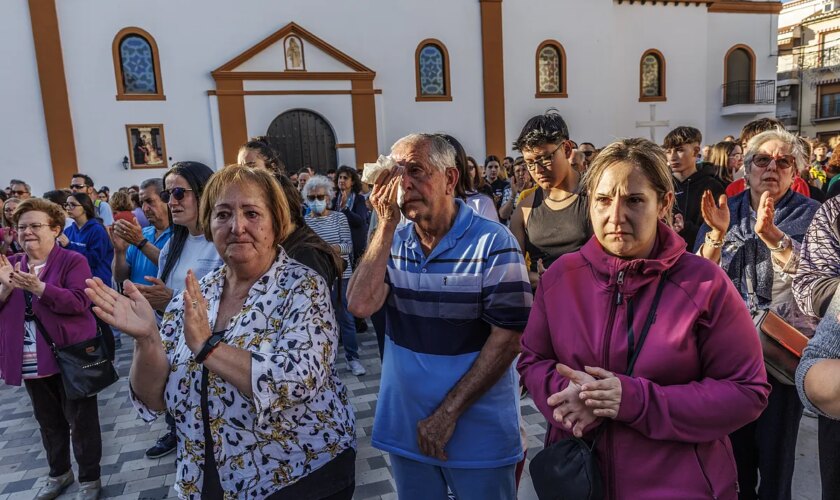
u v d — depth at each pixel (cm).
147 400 192
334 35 1619
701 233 287
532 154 283
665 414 142
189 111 1502
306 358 171
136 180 1469
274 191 194
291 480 179
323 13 1603
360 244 605
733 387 146
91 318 332
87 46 1405
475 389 194
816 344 151
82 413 330
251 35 1541
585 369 149
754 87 2203
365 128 1644
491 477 203
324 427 185
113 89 1433
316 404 184
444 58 1733
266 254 194
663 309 153
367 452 373
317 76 1580
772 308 252
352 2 1628
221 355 163
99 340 329
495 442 202
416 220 208
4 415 488
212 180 195
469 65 1758
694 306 150
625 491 153
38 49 1359
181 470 183
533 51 1831
